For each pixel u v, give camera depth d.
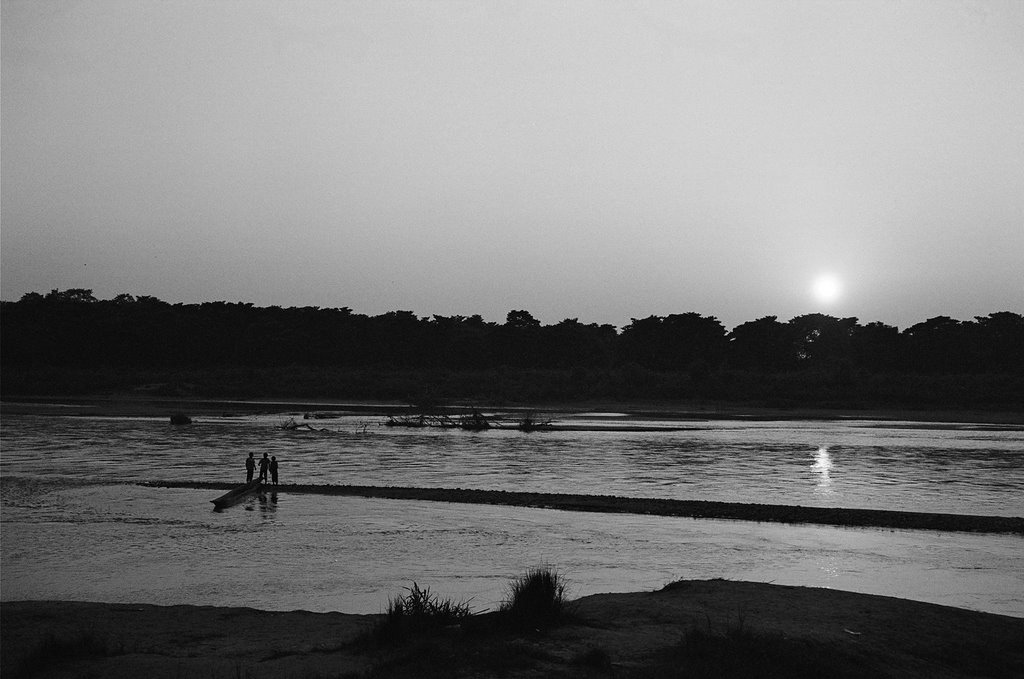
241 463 53.41
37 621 17.45
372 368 170.25
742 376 144.62
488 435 77.56
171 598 21.11
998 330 170.88
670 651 12.49
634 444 68.31
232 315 187.62
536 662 12.02
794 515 32.94
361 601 20.69
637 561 25.53
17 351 166.12
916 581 23.16
